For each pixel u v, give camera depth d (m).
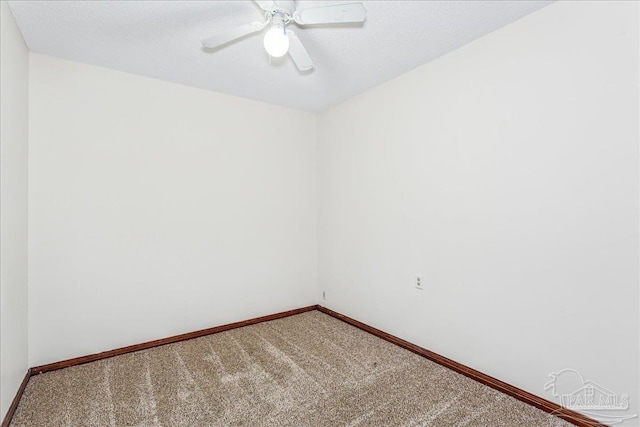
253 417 1.77
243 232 3.20
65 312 2.35
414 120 2.57
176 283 2.82
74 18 1.86
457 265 2.28
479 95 2.12
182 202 2.85
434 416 1.76
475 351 2.18
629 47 1.52
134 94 2.61
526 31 1.88
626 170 1.54
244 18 1.89
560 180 1.76
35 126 2.23
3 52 1.68
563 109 1.74
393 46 2.21
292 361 2.41
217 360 2.42
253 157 3.26
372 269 3.00
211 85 2.87
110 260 2.52
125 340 2.59
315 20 1.66
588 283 1.67
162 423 1.72
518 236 1.95
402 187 2.68
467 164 2.21
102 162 2.48
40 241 2.25
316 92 3.05
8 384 1.76
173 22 1.92
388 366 2.33
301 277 3.62
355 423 1.71
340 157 3.36
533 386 1.89
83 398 1.94
